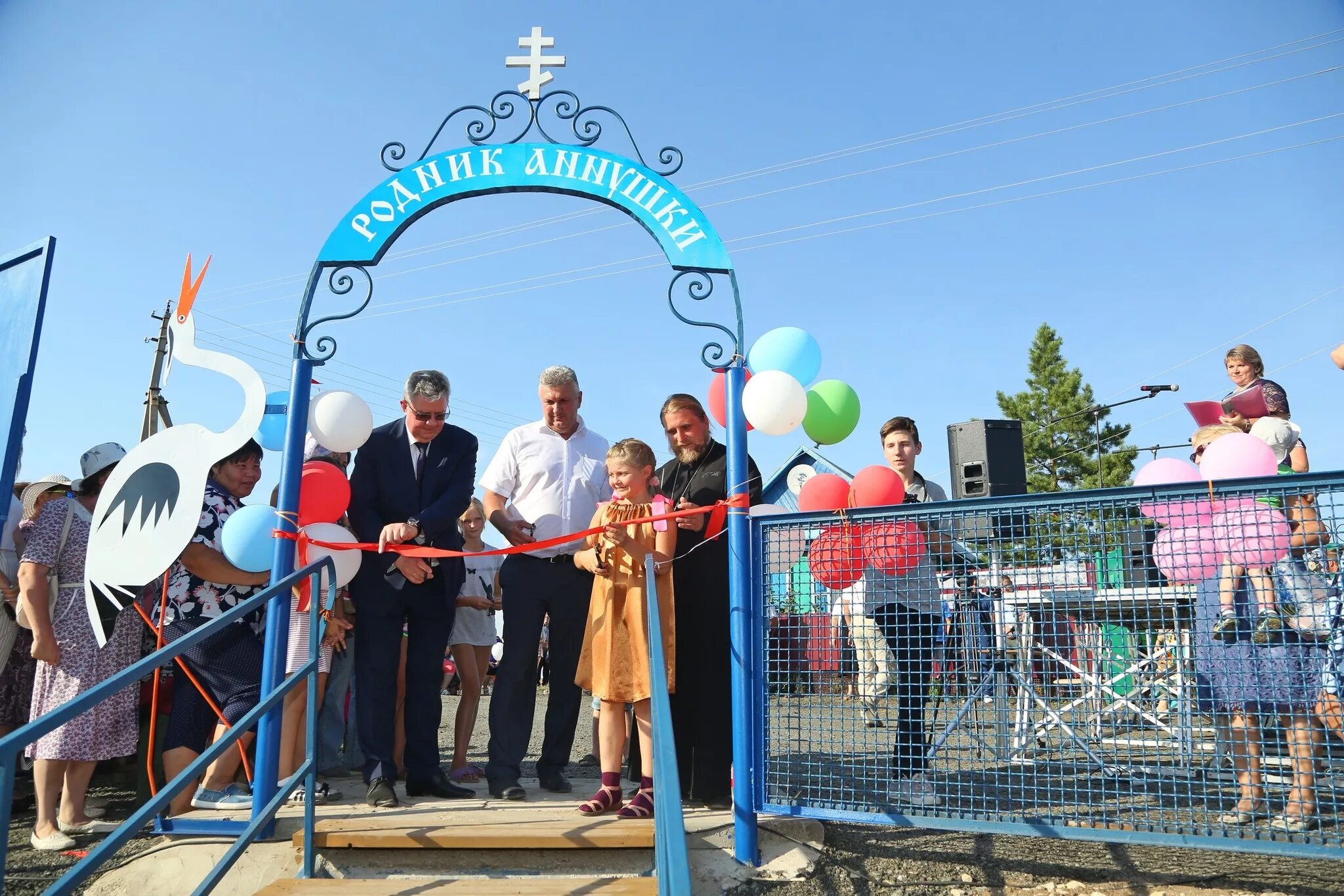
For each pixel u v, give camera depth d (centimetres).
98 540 387
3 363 370
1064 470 3625
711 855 355
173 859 347
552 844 339
